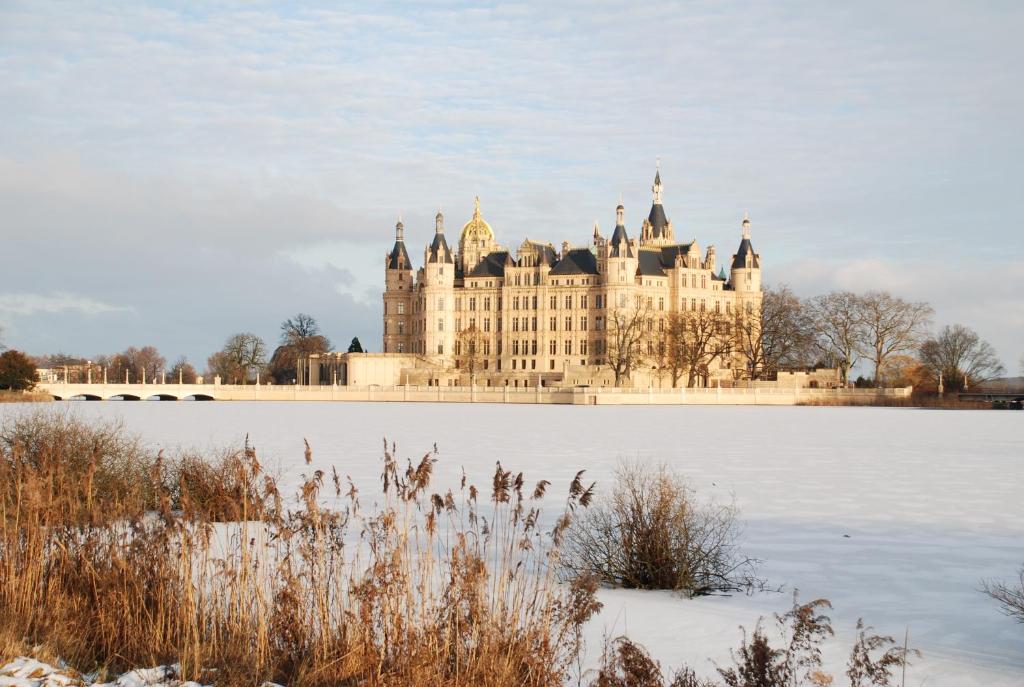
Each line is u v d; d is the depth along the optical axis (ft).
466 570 85.10
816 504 177.17
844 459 257.75
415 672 72.18
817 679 78.43
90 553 93.66
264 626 79.66
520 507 86.63
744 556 133.39
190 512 88.63
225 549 112.78
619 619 101.91
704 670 86.48
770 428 402.31
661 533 115.85
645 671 75.72
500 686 72.59
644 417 507.71
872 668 81.25
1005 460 257.14
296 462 237.66
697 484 203.21
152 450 229.04
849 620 104.53
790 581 120.16
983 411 630.33
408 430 377.50
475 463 240.53
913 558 132.98
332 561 90.33
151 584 88.22
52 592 89.51
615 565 117.19
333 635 81.05
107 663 80.38
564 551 124.88
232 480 130.62
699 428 400.06
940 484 205.67
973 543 143.13
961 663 91.40
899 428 407.64
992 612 107.65
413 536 136.15
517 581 92.17
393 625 78.23
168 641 81.92
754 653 79.56
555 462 243.60
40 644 81.97
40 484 98.68
